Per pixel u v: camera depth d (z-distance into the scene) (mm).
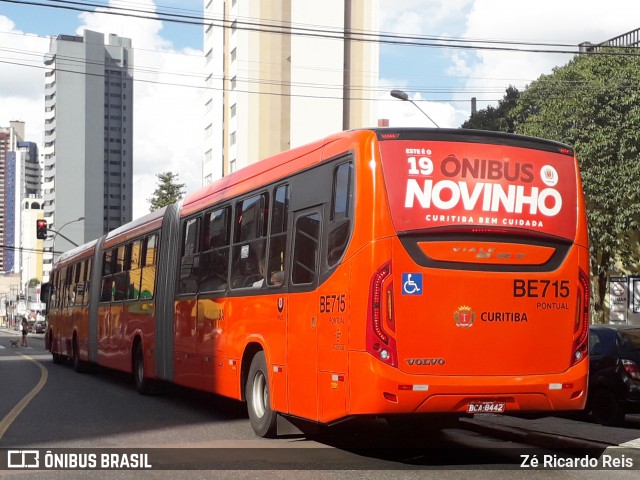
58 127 137125
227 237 11680
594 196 24109
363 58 71938
